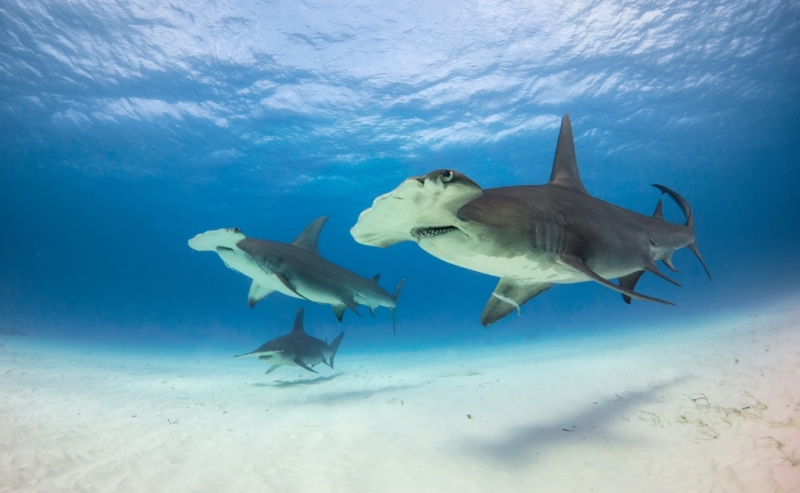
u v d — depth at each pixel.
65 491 3.93
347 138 27.81
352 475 4.36
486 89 23.25
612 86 23.48
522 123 26.67
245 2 17.80
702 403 5.90
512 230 3.64
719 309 25.28
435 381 10.21
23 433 5.45
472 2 18.42
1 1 16.70
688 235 6.48
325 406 7.89
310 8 18.47
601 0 18.02
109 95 22.64
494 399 7.49
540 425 5.75
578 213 4.48
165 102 23.38
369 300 10.38
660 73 22.75
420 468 4.50
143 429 6.13
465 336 38.25
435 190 2.73
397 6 18.64
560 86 23.19
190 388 10.40
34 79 21.23
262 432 6.08
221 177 34.00
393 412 6.97
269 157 30.41
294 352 10.37
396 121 25.98
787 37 20.70
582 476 4.03
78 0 16.78
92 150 29.11
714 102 26.66
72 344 22.91
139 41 18.98
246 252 8.01
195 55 20.02
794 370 6.72
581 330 26.98
